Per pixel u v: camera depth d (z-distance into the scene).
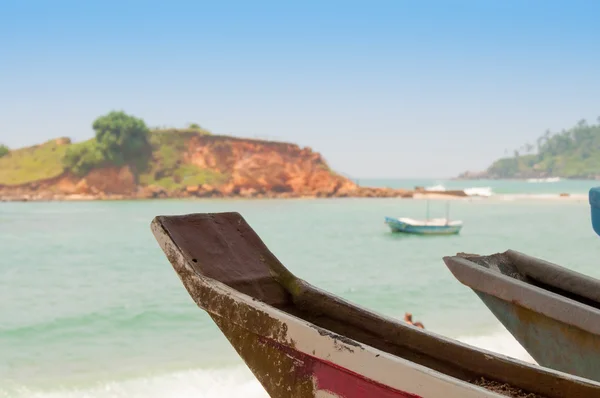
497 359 4.87
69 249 43.88
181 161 138.62
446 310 22.41
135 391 13.79
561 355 6.20
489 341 17.31
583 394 4.46
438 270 33.38
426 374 3.86
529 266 7.17
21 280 30.27
